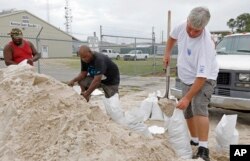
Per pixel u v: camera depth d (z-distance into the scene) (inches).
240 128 238.1
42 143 123.1
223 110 298.2
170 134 151.4
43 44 1416.1
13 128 130.4
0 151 124.7
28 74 155.3
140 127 162.1
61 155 116.4
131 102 334.6
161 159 131.8
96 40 543.2
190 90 147.1
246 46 286.2
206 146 149.4
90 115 140.3
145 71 758.5
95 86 200.4
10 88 149.0
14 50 226.7
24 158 118.8
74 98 147.1
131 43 730.8
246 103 231.0
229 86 238.2
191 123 165.9
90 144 119.2
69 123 126.0
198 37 146.9
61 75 609.9
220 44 305.0
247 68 232.5
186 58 154.6
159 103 246.1
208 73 144.5
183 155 147.3
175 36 166.7
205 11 137.6
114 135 131.0
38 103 137.6
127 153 122.1
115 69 221.5
